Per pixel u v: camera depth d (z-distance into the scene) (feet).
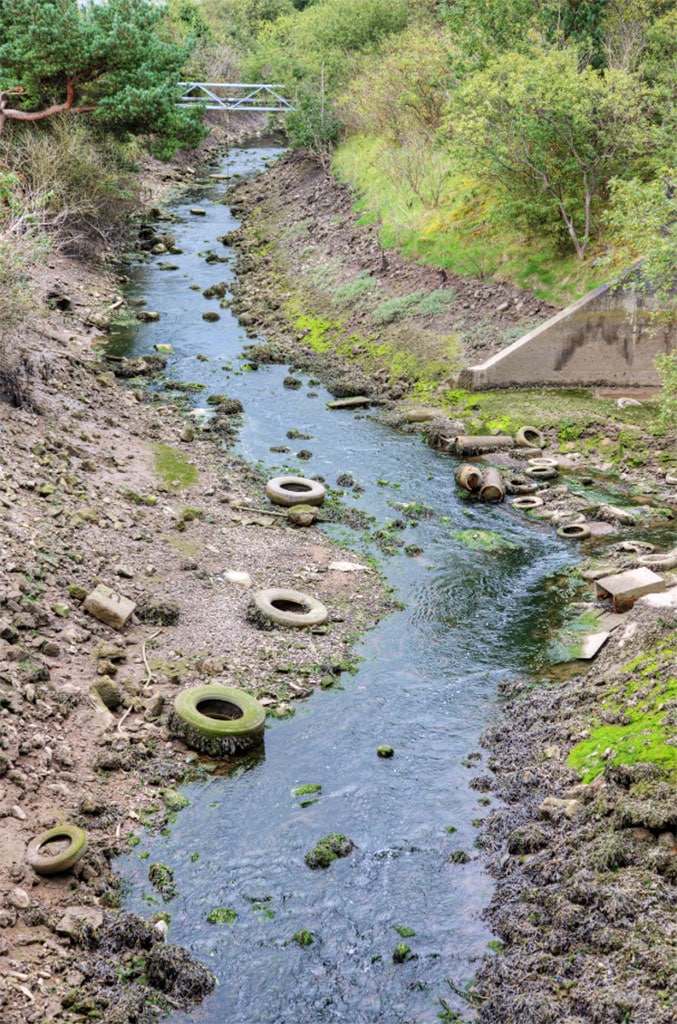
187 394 83.87
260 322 102.89
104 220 125.59
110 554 53.26
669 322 78.28
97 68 120.78
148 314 101.86
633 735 38.17
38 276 102.27
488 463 71.36
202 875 34.63
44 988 28.63
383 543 60.03
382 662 48.16
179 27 241.96
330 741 42.11
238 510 62.95
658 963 28.19
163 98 120.98
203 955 31.35
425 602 53.67
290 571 56.08
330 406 82.38
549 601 53.47
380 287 99.66
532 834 35.01
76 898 32.42
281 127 232.94
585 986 28.48
